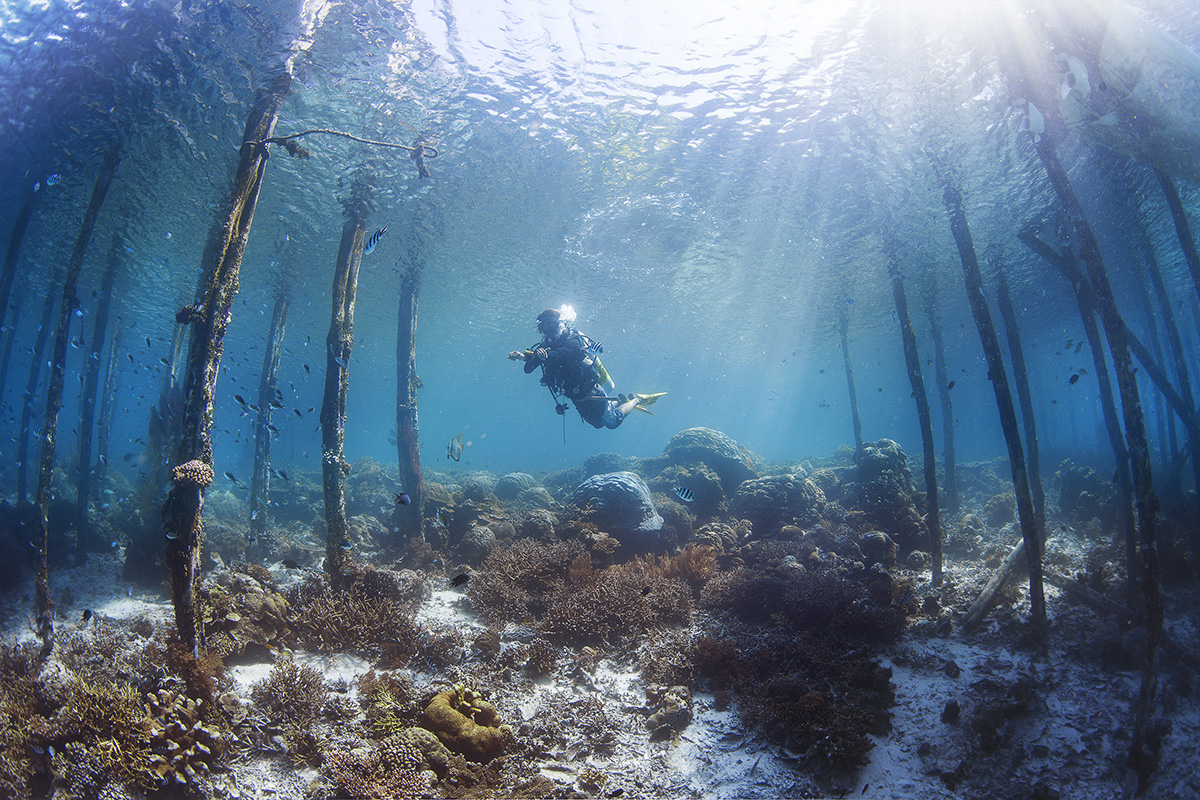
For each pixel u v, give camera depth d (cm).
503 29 957
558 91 1120
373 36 909
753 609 871
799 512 1305
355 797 410
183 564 523
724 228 1773
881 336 3831
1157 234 1650
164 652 547
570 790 471
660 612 839
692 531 1259
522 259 2072
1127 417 579
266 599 698
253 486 1308
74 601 859
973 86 1000
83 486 1079
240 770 446
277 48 891
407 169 1330
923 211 1503
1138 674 650
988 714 609
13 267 1290
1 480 2102
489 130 1205
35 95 1022
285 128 1141
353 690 589
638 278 2367
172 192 1414
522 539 1103
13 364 5547
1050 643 738
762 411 17850
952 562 1170
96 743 414
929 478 1004
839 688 648
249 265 2091
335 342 848
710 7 923
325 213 1587
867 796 513
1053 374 6525
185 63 933
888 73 1003
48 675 521
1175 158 625
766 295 2602
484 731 506
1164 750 546
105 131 1130
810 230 1733
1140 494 568
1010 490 1931
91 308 2883
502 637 763
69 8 845
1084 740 585
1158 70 564
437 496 1323
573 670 674
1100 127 638
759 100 1144
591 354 726
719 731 581
